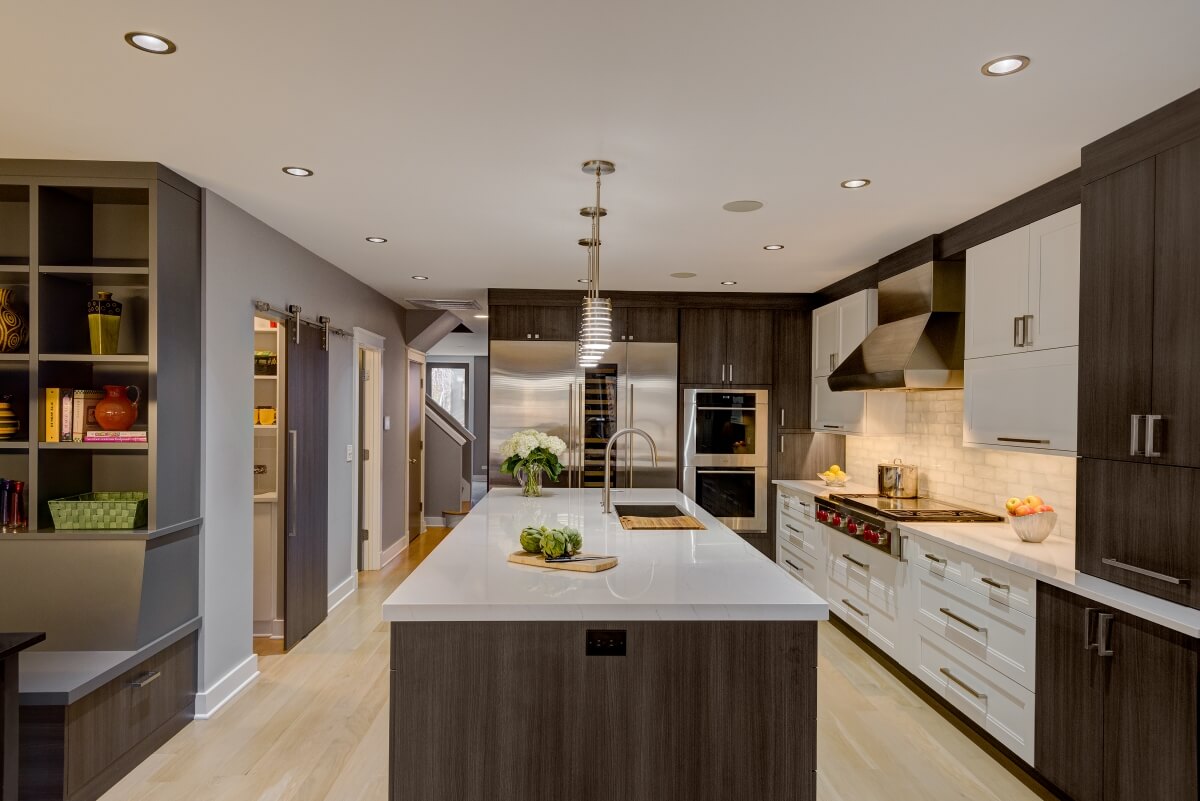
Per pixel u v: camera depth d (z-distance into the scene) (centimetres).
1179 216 221
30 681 249
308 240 420
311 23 181
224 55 199
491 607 199
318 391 459
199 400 321
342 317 512
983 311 346
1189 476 216
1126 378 242
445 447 859
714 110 234
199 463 322
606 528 324
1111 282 250
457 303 662
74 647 280
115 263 322
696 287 574
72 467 309
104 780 264
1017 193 321
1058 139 257
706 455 592
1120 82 212
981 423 347
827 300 572
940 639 335
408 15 178
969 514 384
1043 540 319
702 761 206
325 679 377
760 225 380
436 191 324
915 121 242
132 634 280
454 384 1230
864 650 434
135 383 321
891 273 448
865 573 420
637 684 205
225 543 344
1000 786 275
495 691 204
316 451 457
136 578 282
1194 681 201
